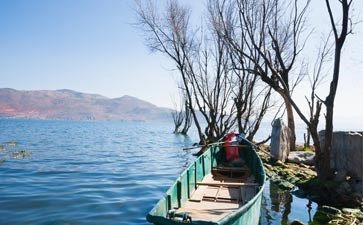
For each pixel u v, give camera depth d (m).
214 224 5.73
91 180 17.64
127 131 102.00
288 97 14.30
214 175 13.77
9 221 10.16
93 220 10.49
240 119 27.27
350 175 12.85
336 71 13.01
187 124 67.88
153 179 18.56
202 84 30.58
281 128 20.86
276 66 18.23
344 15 12.72
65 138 55.66
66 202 12.67
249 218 7.14
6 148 32.44
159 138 62.94
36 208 11.74
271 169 18.61
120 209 11.94
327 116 13.17
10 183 16.08
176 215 6.85
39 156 27.78
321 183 13.20
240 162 15.52
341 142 13.55
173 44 29.05
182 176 9.19
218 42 28.84
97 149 37.06
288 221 10.22
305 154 21.36
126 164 25.06
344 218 9.98
